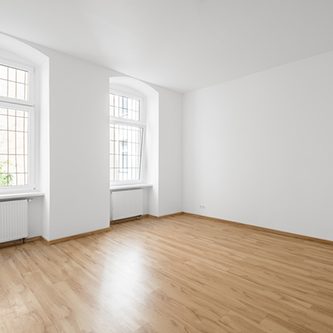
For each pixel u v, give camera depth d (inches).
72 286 92.4
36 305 79.7
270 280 98.0
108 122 170.1
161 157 212.8
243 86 184.7
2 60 138.1
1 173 140.2
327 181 144.6
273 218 168.2
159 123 210.4
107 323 70.6
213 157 205.3
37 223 148.9
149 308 78.0
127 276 101.0
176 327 68.9
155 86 205.6
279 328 68.7
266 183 171.9
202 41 131.0
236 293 87.7
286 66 160.7
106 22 113.1
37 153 152.6
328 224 144.2
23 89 147.7
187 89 218.2
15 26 116.4
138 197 202.4
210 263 115.0
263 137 173.3
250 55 148.4
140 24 114.6
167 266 111.3
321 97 146.0
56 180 143.0
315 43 132.8
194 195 220.8
